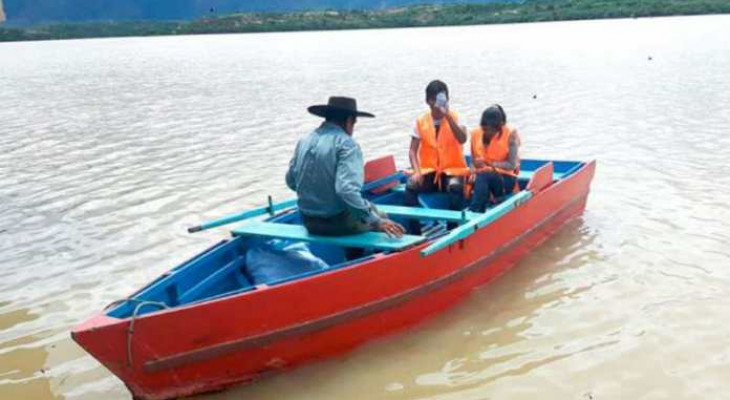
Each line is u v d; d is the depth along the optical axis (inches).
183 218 351.9
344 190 201.6
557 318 230.5
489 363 205.8
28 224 354.0
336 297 201.0
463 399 188.7
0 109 826.2
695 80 788.6
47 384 202.7
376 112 661.9
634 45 1352.1
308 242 222.8
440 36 2207.2
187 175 441.4
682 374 193.2
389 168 309.4
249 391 194.2
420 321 228.7
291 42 2341.3
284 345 195.8
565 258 278.8
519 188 305.7
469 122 582.6
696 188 360.8
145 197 394.0
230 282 225.5
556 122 565.3
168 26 4303.6
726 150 442.0
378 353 213.3
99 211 371.2
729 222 308.0
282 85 954.1
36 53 2322.8
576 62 1075.3
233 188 403.5
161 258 297.3
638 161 422.9
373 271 207.2
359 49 1717.5
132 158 505.4
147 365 177.5
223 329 183.6
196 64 1462.8
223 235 323.3
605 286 251.8
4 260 302.4
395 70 1097.4
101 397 196.1
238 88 945.5
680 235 296.0
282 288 189.3
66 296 262.4
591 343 213.0
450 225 268.1
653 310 231.0
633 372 195.8
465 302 244.4
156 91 960.9
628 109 613.9
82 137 606.9
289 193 388.2
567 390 189.5
